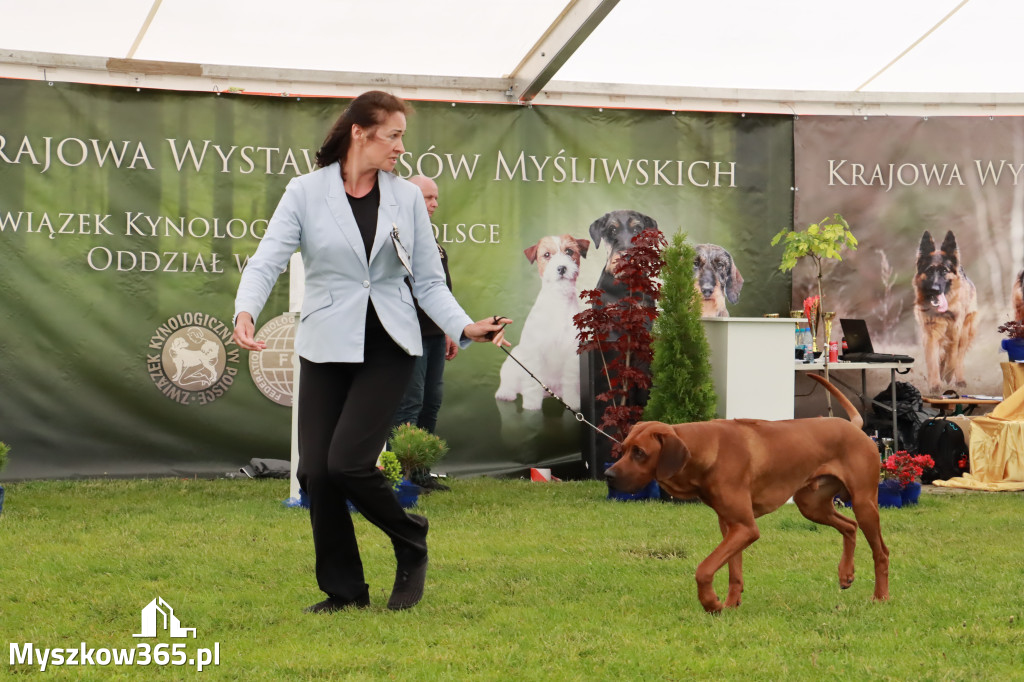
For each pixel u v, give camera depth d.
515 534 6.07
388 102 3.85
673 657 3.36
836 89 10.23
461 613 3.98
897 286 10.13
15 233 9.10
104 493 7.95
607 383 9.08
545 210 9.83
